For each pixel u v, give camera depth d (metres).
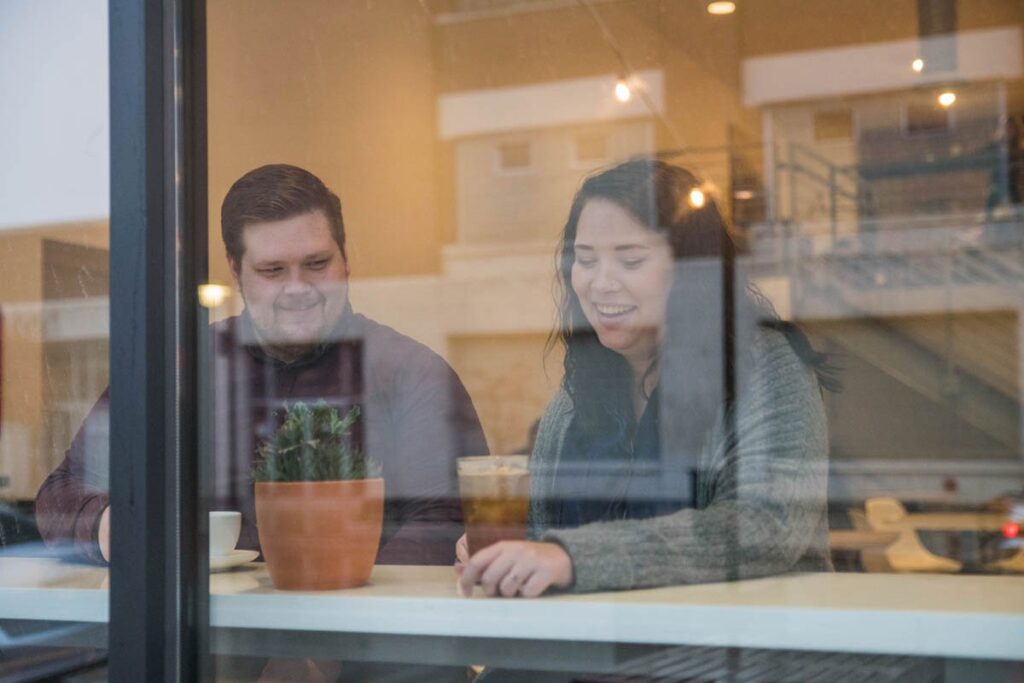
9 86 1.16
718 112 5.61
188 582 0.91
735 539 0.83
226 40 1.38
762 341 0.93
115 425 0.93
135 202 0.93
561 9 5.36
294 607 0.87
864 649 0.73
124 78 0.94
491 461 0.88
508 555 0.83
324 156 3.40
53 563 1.01
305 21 3.09
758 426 0.88
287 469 0.88
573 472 0.90
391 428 1.29
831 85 5.14
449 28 5.17
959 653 0.71
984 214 1.06
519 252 5.52
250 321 1.19
